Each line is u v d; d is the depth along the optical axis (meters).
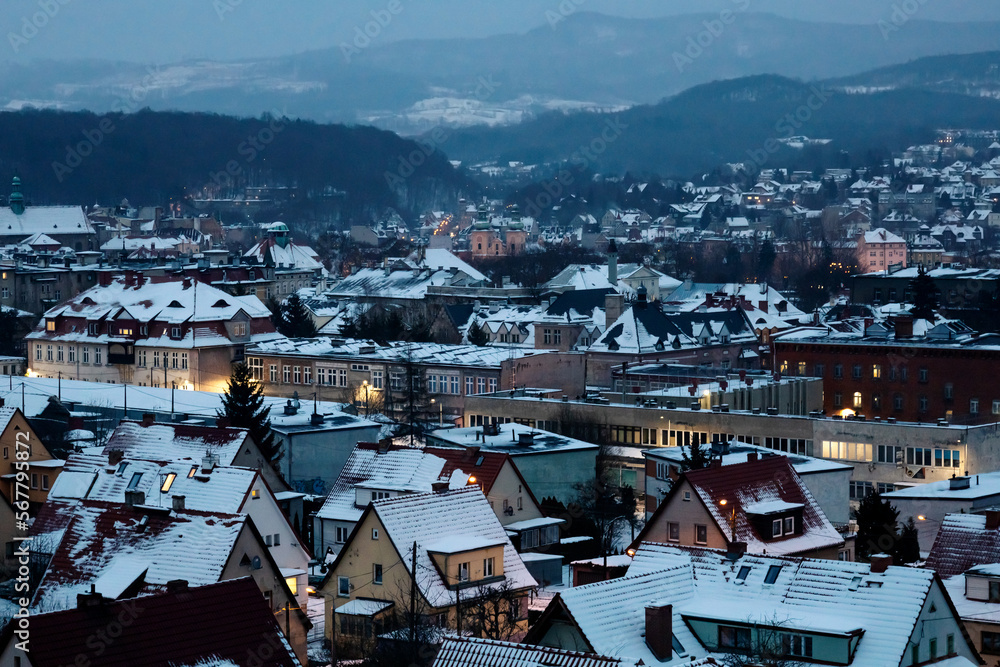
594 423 185.25
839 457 171.75
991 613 88.06
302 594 103.69
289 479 164.38
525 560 117.81
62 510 99.50
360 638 95.19
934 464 167.12
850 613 78.06
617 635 76.69
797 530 115.75
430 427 193.75
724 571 83.62
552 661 70.19
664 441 180.38
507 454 127.88
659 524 114.62
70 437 169.88
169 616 74.31
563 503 148.00
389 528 101.06
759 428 175.75
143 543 94.12
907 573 79.00
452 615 98.38
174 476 111.56
